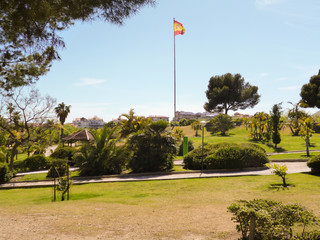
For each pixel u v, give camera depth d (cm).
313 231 514
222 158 1939
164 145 2103
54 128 2567
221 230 622
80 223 696
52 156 2617
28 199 1242
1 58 647
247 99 7369
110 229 642
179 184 1499
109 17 544
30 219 748
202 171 1920
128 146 2128
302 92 6838
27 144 2442
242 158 1936
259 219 497
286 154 2725
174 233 607
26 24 530
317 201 910
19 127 2305
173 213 812
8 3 480
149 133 2152
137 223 695
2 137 2566
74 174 2073
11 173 1944
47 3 496
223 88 7050
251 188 1264
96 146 2102
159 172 1947
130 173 2030
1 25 565
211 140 4166
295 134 4862
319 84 6781
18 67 756
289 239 509
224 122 5469
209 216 762
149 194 1243
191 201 1033
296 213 514
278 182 1381
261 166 1981
